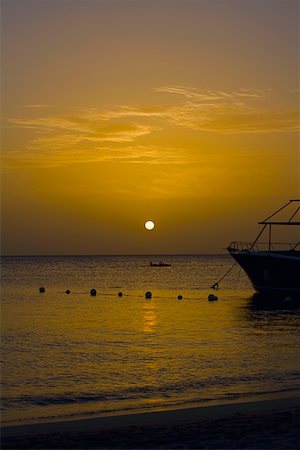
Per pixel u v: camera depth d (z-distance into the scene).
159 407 18.88
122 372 24.72
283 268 57.66
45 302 63.22
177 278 121.44
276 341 34.16
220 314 50.72
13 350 30.86
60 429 15.42
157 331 38.94
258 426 15.50
